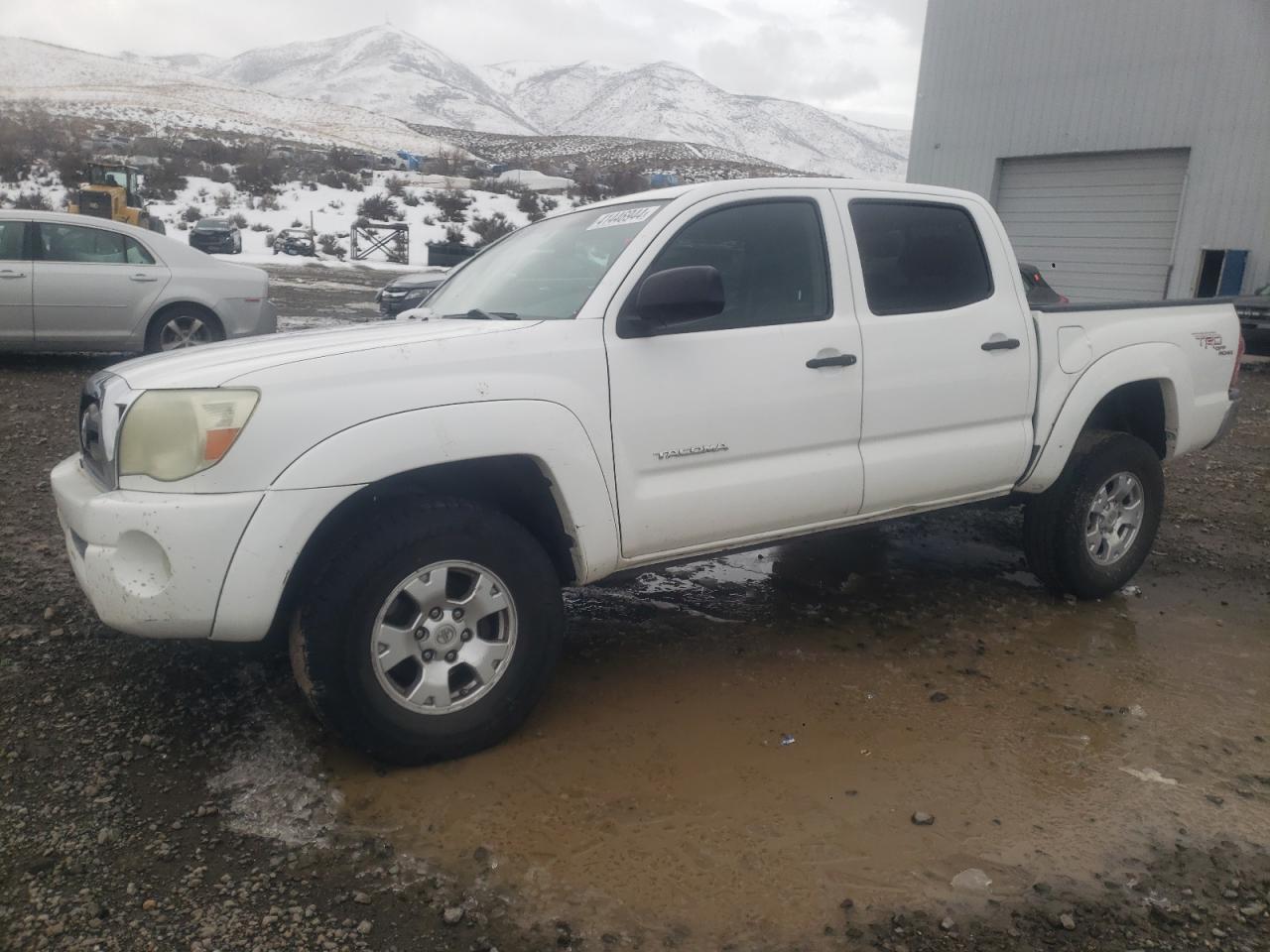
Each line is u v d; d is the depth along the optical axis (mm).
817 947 2381
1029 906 2549
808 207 3883
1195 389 5027
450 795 2967
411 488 3178
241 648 3900
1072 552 4656
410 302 11461
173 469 2814
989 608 4719
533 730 3393
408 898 2504
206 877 2555
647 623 4445
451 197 48906
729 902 2527
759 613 4598
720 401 3527
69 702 3439
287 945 2326
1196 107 16969
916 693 3762
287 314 15305
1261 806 3039
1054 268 20062
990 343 4230
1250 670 4059
